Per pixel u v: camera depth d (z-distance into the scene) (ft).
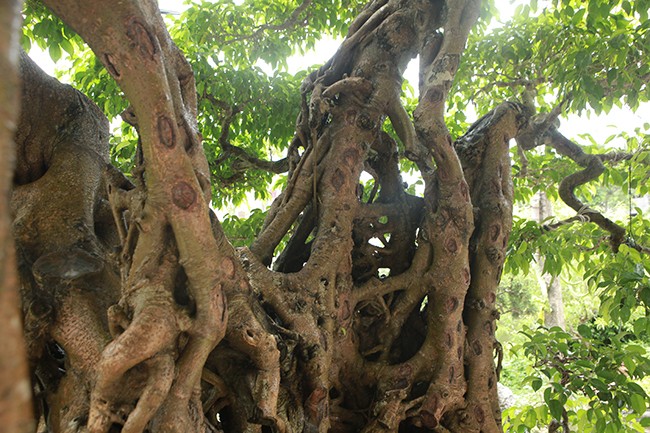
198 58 20.86
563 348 16.78
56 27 18.12
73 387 10.05
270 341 11.18
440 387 14.64
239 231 22.99
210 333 9.80
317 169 15.42
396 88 16.07
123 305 9.65
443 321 14.94
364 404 14.84
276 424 11.16
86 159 13.42
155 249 9.89
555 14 18.56
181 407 9.54
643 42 17.10
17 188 12.70
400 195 16.71
